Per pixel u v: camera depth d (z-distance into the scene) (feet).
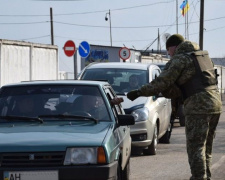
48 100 30.09
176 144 58.13
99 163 24.79
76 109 29.68
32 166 24.63
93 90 30.78
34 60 89.51
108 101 30.60
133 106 47.52
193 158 27.91
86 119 28.89
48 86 30.94
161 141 59.11
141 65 54.29
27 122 28.71
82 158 24.76
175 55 28.19
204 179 27.84
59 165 24.67
